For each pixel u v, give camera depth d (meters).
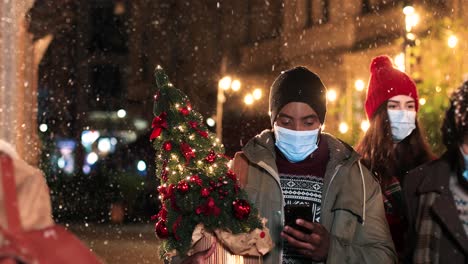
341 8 28.36
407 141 6.46
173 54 43.69
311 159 5.65
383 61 6.76
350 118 13.61
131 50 45.72
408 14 11.23
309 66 31.16
